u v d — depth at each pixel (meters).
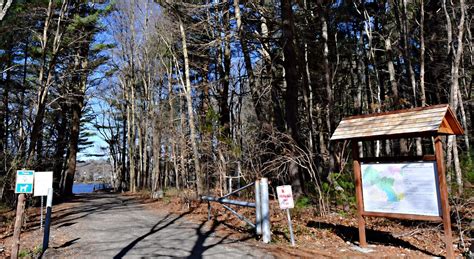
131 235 8.14
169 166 26.00
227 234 8.01
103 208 14.55
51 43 16.88
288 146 12.30
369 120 6.85
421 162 6.05
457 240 7.18
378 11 18.84
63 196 22.38
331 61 21.14
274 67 15.71
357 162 6.95
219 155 14.44
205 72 20.61
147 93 25.56
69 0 16.56
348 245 7.03
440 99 20.41
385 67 24.62
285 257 6.05
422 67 13.34
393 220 9.41
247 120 20.66
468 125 19.38
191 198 14.27
